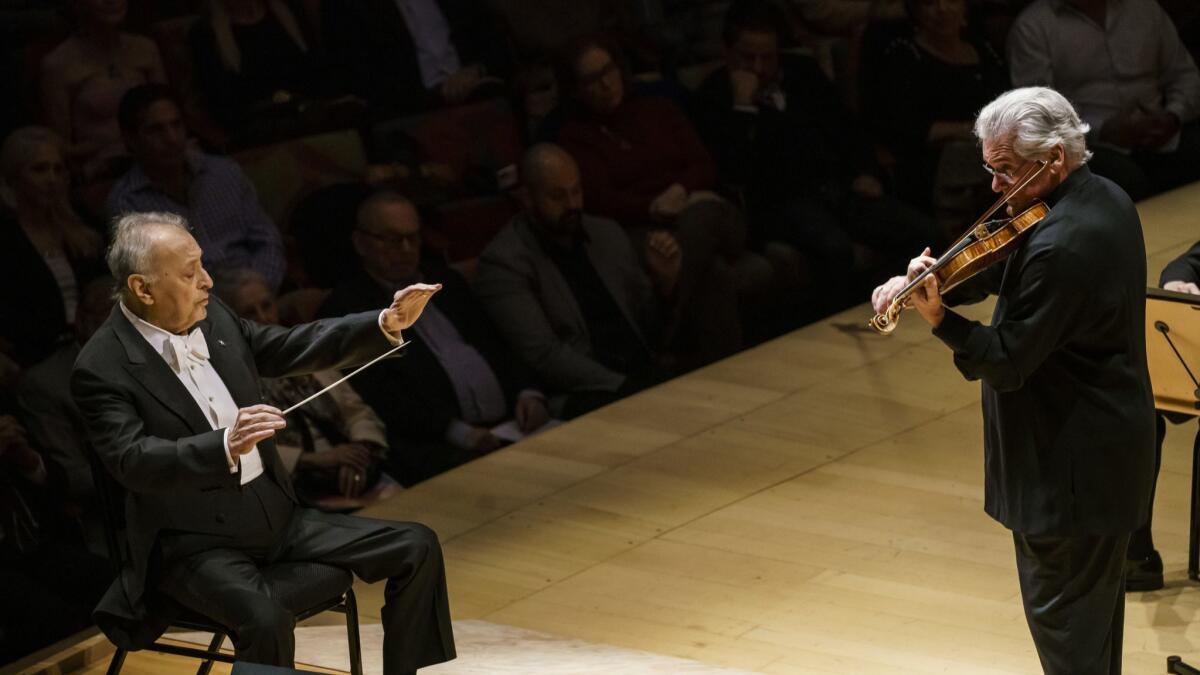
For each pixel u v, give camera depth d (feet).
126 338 29.30
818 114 64.03
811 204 61.82
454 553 42.16
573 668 34.65
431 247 55.06
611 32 63.87
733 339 57.77
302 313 51.11
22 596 40.27
